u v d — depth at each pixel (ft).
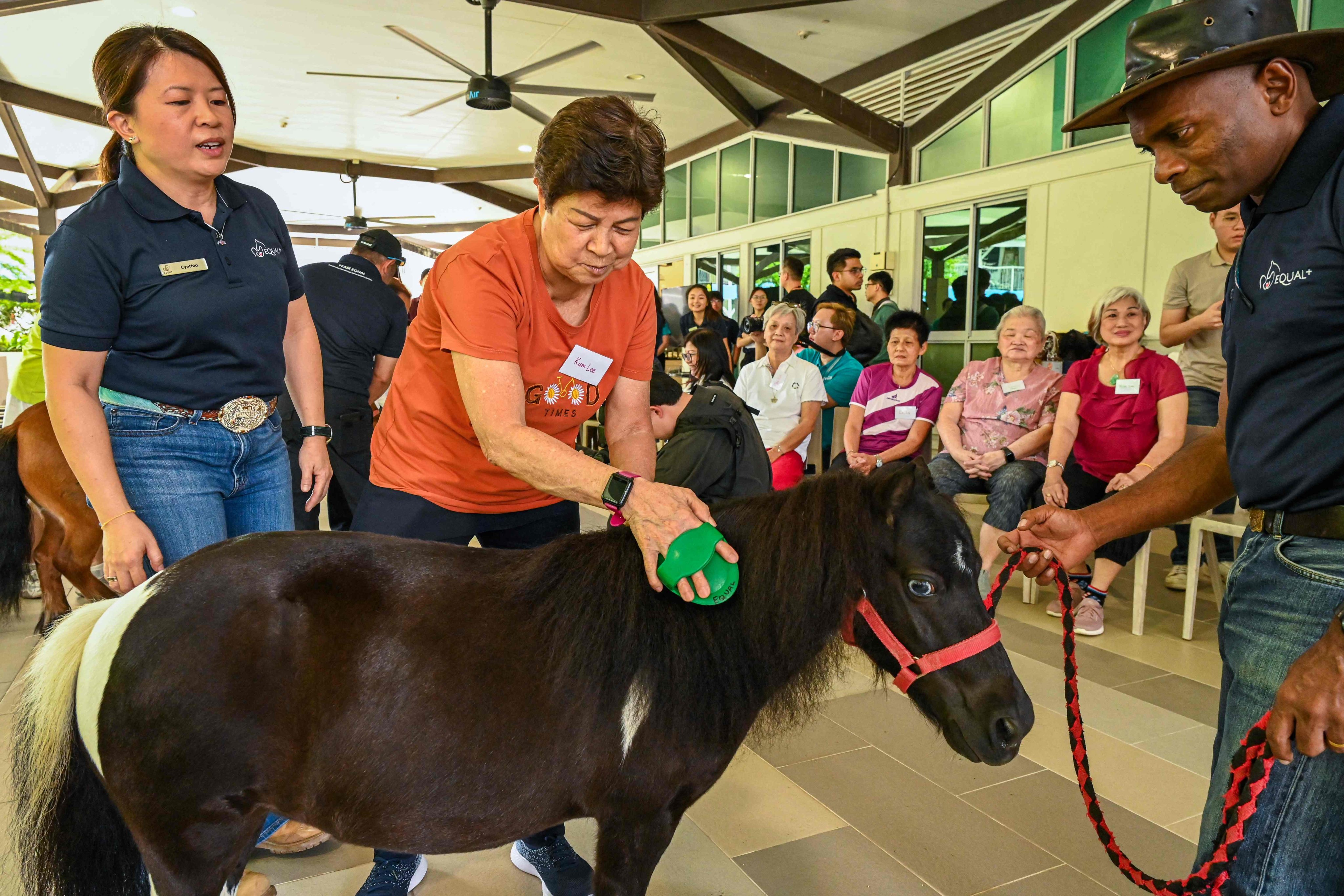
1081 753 4.10
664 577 3.59
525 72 20.88
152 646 3.48
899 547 3.72
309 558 3.76
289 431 10.77
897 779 7.26
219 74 4.81
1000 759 3.62
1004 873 5.92
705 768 3.81
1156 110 3.44
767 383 14.10
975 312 24.07
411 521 5.16
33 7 19.10
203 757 3.48
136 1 22.80
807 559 3.75
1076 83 20.53
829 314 15.40
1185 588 13.15
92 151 39.09
